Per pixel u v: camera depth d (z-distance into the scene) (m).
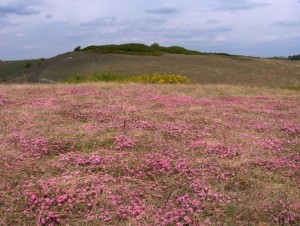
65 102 15.64
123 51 77.94
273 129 12.32
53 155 9.23
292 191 7.44
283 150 10.06
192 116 13.54
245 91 22.59
